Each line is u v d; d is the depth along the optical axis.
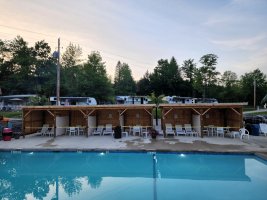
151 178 10.43
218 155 12.67
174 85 66.94
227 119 19.80
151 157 13.16
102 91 47.34
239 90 62.72
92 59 48.66
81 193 8.80
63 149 13.65
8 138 16.41
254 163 12.15
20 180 10.57
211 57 57.91
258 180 9.84
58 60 23.80
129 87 78.88
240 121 17.17
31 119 19.27
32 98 34.25
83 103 32.72
